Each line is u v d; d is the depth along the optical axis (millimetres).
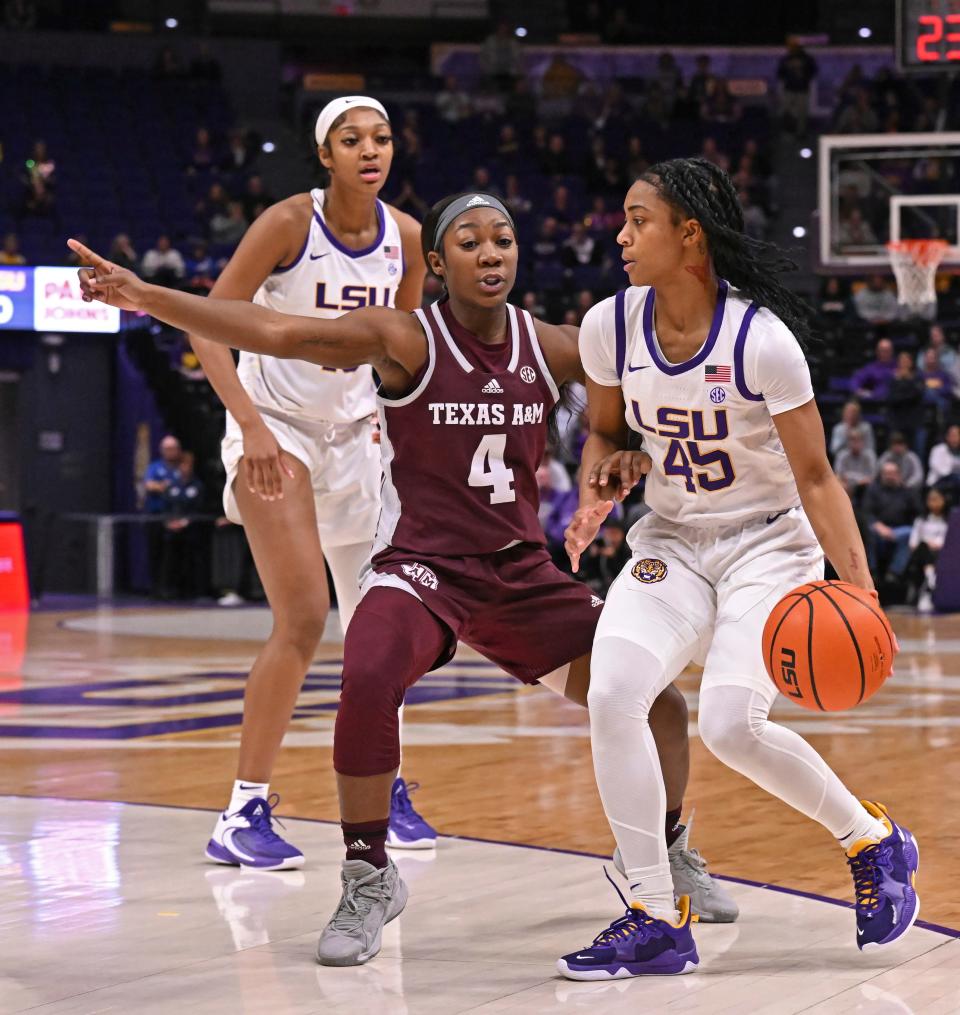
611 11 29594
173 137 25578
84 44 26797
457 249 4590
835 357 21219
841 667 3914
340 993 3971
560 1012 3779
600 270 23266
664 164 4223
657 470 4484
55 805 6625
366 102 5699
